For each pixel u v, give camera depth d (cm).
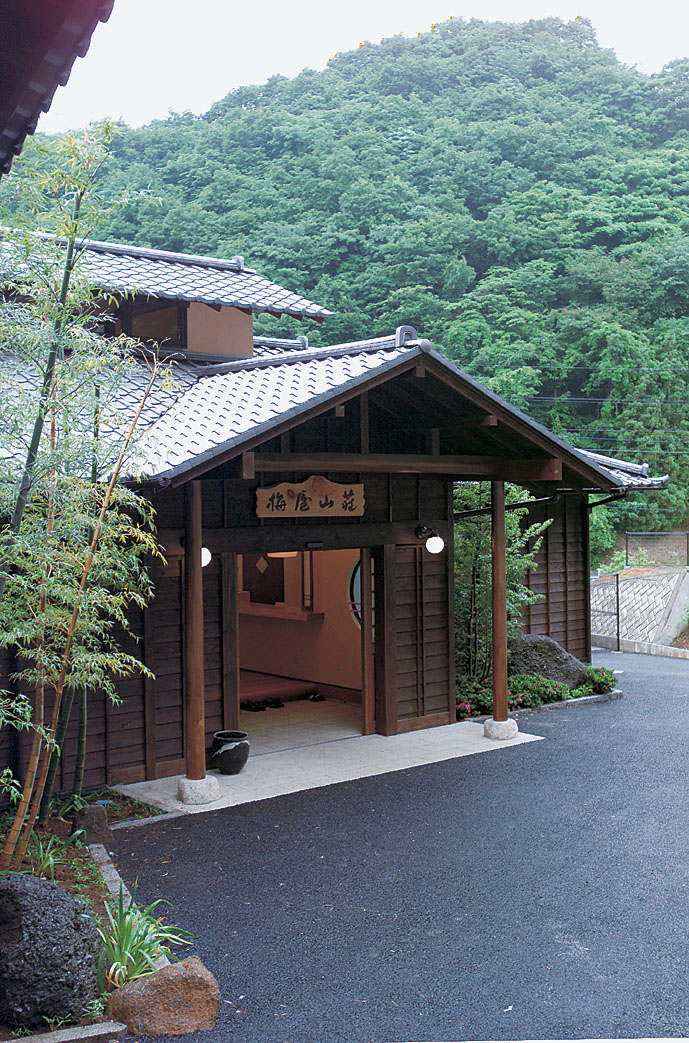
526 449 934
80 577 582
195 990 413
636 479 1253
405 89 5300
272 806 722
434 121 4819
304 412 709
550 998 430
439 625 1005
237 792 757
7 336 511
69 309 540
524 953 476
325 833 661
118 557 578
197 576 732
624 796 740
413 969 461
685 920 513
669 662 1549
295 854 620
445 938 495
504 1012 419
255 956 476
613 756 865
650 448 3772
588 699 1136
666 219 4228
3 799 697
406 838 649
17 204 523
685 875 578
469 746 905
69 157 530
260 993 439
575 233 4131
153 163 4634
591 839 643
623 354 3750
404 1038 399
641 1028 402
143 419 823
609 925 508
